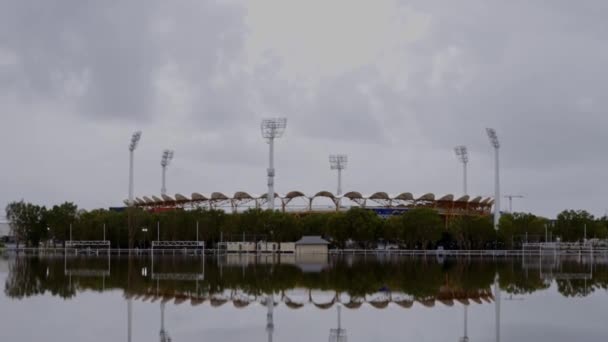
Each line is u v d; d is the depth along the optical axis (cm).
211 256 14412
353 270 8806
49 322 3925
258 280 6956
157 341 3353
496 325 3891
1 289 5897
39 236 19562
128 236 17750
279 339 3434
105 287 6088
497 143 19250
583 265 10350
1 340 3350
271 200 18975
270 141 19000
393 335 3566
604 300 5125
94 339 3388
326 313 4372
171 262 11169
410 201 19775
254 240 17312
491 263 11050
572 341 3406
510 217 17550
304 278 7269
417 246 18362
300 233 17338
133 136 18938
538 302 4994
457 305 4822
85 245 17138
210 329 3712
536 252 15588
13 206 19550
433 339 3453
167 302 4919
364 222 16700
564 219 18050
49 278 7194
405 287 6188
